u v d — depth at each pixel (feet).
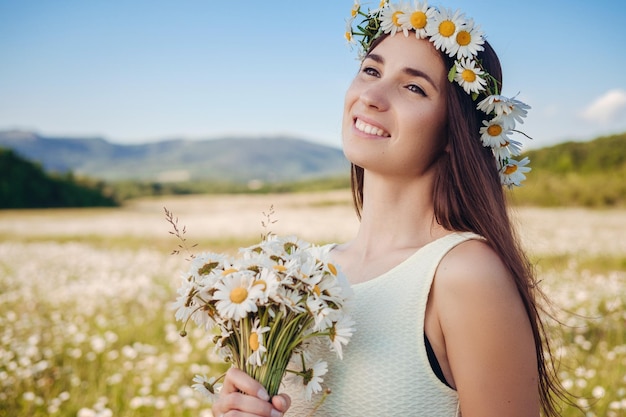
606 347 17.84
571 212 89.15
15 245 56.18
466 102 5.23
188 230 73.10
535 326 5.03
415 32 5.30
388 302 4.92
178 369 17.37
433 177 5.40
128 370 17.31
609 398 13.64
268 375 4.68
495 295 4.49
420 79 5.18
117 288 29.60
